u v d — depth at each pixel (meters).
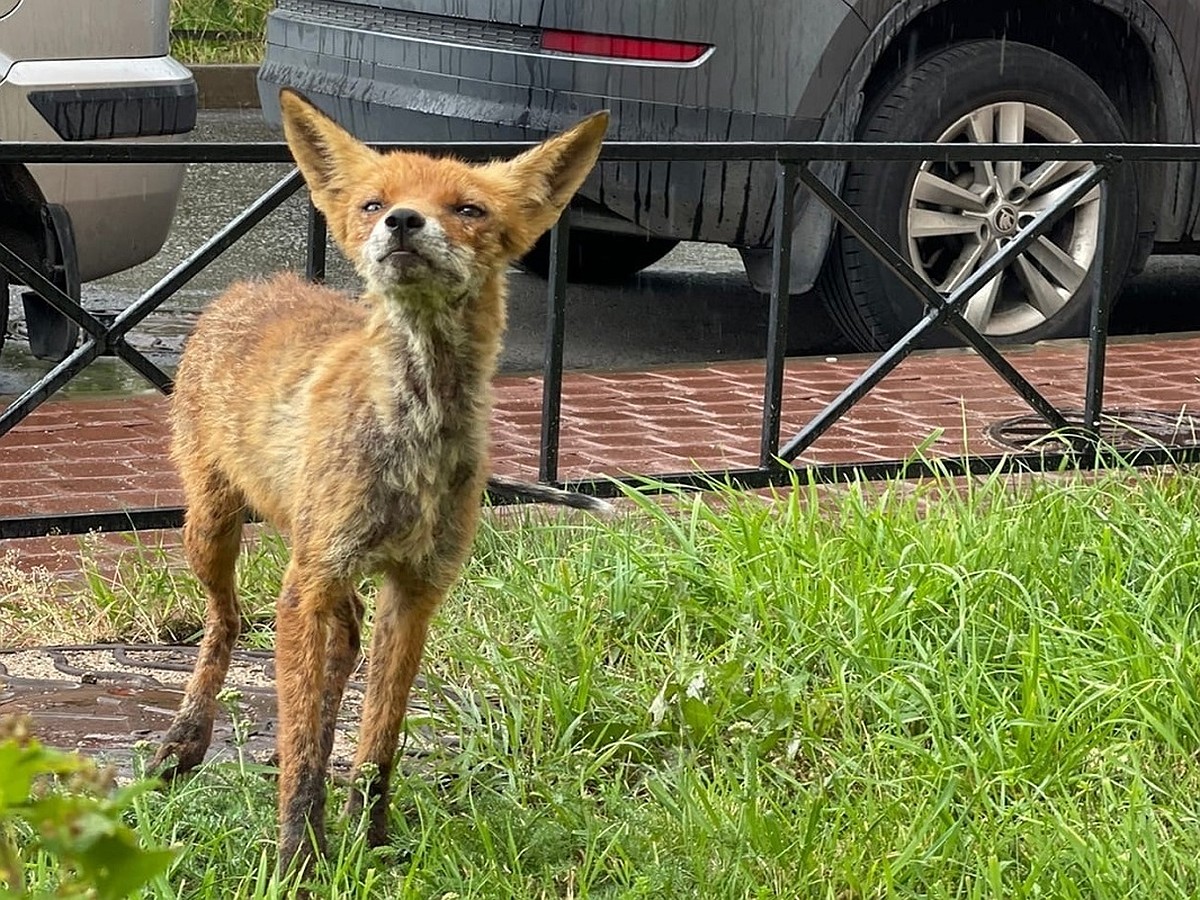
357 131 4.98
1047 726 3.28
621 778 3.29
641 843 3.13
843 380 4.90
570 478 4.18
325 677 3.21
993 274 4.16
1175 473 4.12
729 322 5.41
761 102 4.70
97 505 4.05
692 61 4.66
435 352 3.08
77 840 1.05
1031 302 5.09
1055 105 4.96
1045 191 5.02
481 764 3.29
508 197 3.21
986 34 4.93
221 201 6.46
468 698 3.43
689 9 4.64
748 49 4.68
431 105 4.83
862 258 4.90
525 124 4.72
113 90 4.46
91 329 3.79
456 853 3.12
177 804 3.15
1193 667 3.40
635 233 4.91
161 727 3.41
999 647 3.51
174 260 5.74
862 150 4.04
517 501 3.79
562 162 3.28
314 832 3.08
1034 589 3.60
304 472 3.11
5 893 1.30
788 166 4.00
